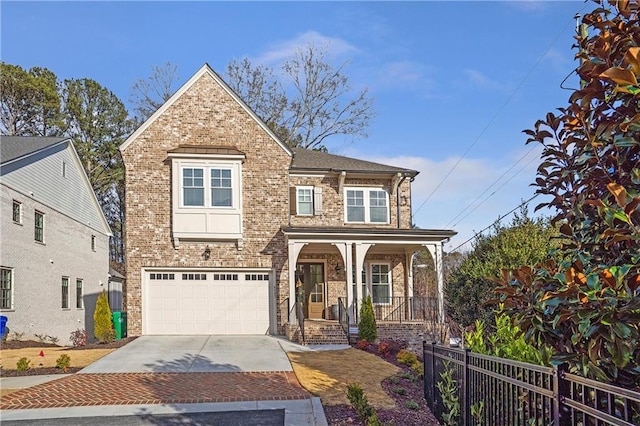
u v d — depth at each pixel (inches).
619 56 128.1
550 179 157.2
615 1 133.3
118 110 1712.6
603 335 110.8
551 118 156.7
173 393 401.7
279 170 800.3
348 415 341.4
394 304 863.1
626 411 113.5
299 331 671.8
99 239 1098.1
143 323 748.6
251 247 777.6
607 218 117.0
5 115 1501.0
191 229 759.1
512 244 478.6
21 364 480.1
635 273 112.3
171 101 789.2
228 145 794.2
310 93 1508.4
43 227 801.6
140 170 770.8
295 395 392.8
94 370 490.6
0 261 663.8
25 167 741.3
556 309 133.2
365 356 571.2
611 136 126.6
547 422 161.3
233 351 596.1
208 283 768.3
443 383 310.5
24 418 339.6
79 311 958.4
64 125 1579.7
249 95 1498.5
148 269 757.9
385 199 887.7
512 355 213.9
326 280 854.5
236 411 352.8
